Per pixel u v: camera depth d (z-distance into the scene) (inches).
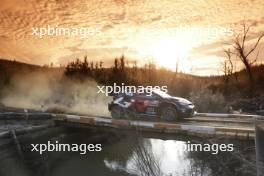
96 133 469.7
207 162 354.9
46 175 409.4
